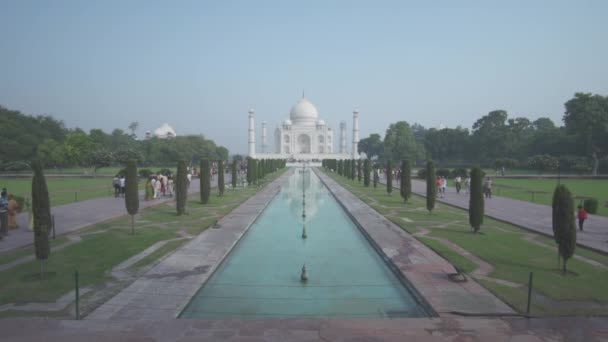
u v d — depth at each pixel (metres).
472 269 14.89
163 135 182.75
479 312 11.00
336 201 39.12
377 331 9.95
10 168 79.56
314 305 12.45
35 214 13.66
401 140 116.00
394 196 41.38
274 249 19.47
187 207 31.84
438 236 20.81
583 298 11.99
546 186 52.75
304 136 167.12
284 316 11.59
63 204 32.84
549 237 20.41
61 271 14.52
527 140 98.94
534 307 11.31
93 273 14.27
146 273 14.41
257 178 63.56
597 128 77.31
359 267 16.45
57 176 70.62
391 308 12.22
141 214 27.83
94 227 22.98
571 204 14.37
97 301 11.74
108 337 9.55
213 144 138.12
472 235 21.06
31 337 9.51
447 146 115.50
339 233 23.39
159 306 11.50
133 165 21.20
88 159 76.25
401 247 18.61
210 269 15.08
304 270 14.80
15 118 99.00
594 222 24.66
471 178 21.72
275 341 9.41
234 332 9.86
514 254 17.08
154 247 18.20
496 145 105.00
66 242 19.11
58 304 11.47
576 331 9.96
